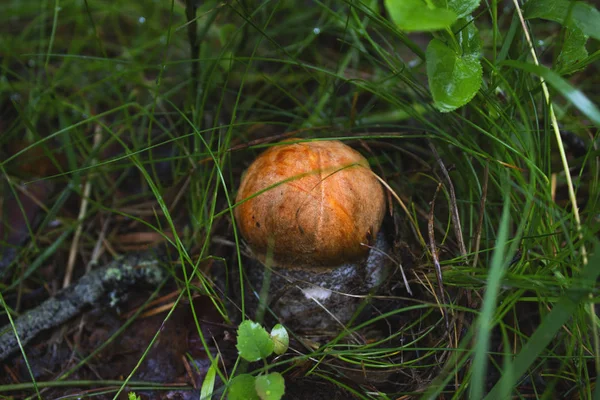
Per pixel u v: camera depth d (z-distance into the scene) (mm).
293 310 320
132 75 419
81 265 375
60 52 446
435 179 344
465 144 342
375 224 312
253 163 320
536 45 356
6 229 379
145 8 454
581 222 330
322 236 299
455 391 298
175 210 386
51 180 396
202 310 339
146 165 403
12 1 455
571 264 299
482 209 318
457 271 310
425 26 263
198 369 321
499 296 305
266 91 416
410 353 322
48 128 417
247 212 308
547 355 298
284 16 444
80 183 390
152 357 334
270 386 274
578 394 302
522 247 312
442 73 290
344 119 391
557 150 374
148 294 356
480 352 257
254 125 403
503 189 311
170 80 424
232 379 286
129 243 382
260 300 303
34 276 368
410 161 377
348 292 318
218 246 356
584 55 307
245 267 340
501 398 262
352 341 325
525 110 328
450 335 309
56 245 365
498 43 375
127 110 399
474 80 290
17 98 421
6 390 321
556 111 364
